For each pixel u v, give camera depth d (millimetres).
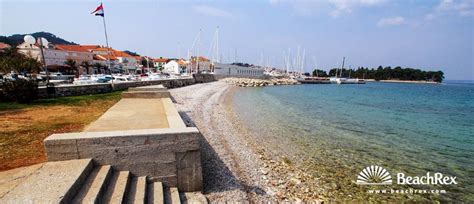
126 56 93688
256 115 20781
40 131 9078
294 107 27031
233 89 49312
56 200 3594
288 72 111375
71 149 5254
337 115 22641
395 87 85875
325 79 107375
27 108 13805
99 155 5441
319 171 9297
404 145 13180
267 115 21031
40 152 6848
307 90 58719
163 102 13883
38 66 47844
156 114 10328
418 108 30406
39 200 3582
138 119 9258
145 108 11914
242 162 9539
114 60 80312
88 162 5133
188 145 6035
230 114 20375
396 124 19266
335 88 71938
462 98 46938
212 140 12086
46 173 4539
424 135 15766
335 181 8508
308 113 23109
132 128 7809
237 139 12898
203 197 6086
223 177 7867
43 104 15344
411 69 133000
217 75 75875
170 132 5898
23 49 57500
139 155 5719
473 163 10609
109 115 10039
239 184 7535
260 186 7707
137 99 15523
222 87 50219
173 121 8227
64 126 9938
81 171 4672
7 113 12266
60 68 57250
